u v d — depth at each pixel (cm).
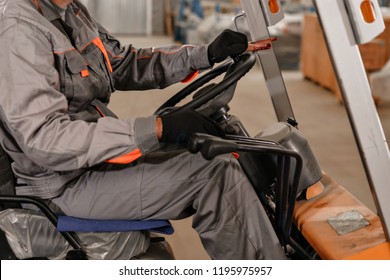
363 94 119
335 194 155
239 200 137
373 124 120
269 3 168
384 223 125
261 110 518
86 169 143
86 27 156
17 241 142
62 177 141
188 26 912
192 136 120
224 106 157
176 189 139
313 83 666
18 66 128
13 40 130
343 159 379
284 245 145
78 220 141
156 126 128
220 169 137
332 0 115
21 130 127
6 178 142
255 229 136
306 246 155
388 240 126
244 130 157
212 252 139
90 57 154
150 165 142
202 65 176
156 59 186
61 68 138
